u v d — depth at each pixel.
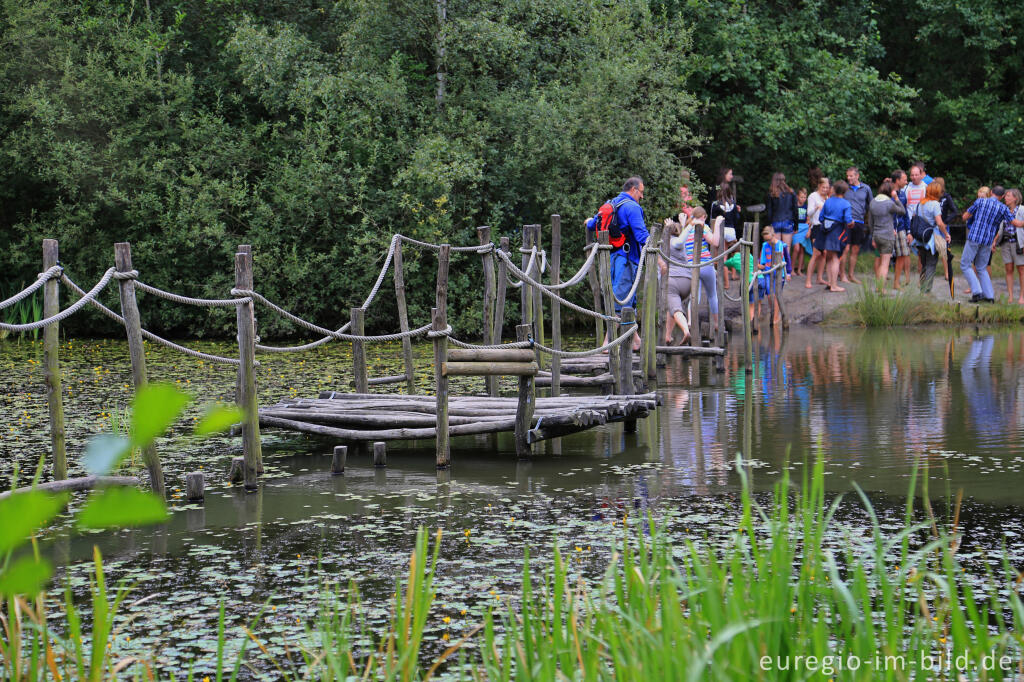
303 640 4.46
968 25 28.23
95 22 20.89
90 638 4.47
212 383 13.00
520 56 21.56
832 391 11.73
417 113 20.50
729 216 19.80
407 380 11.60
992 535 5.93
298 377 13.54
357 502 7.08
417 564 2.88
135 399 0.85
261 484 7.66
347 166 20.52
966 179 29.16
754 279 18.27
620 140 20.83
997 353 15.06
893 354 15.21
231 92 22.25
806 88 25.56
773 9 27.38
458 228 20.81
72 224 20.84
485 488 7.46
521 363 8.36
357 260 19.95
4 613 4.36
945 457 8.09
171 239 20.45
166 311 21.03
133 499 0.86
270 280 20.56
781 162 26.91
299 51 20.48
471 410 9.06
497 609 4.79
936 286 21.58
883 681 2.59
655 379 12.71
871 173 28.03
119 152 20.56
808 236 21.89
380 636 4.48
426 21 20.78
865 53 26.70
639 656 2.43
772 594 2.57
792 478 7.51
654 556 2.94
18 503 0.84
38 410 10.93
